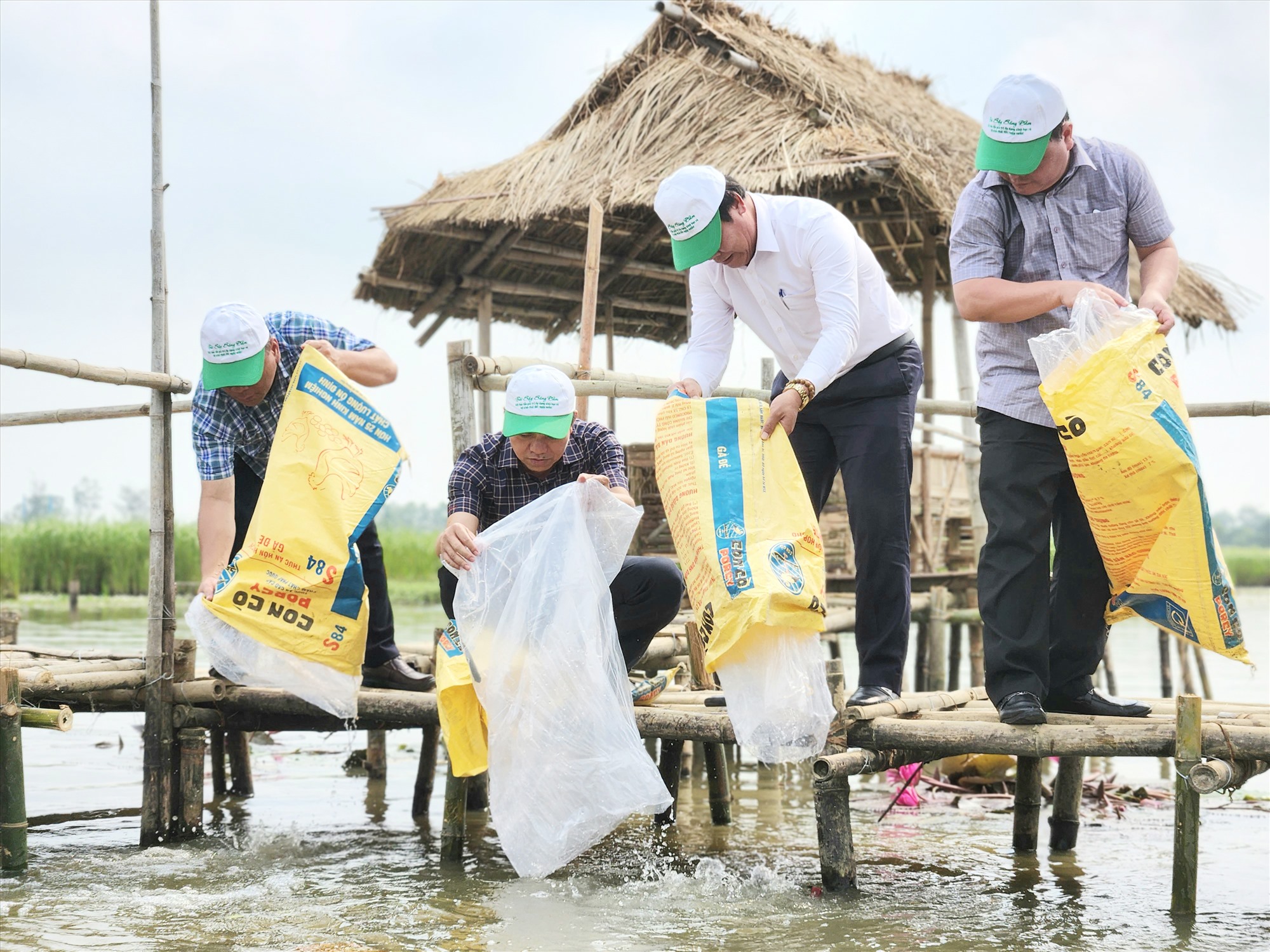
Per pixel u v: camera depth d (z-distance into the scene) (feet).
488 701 11.92
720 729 12.69
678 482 12.00
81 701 15.53
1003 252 12.18
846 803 12.68
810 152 25.20
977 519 26.63
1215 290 30.30
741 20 28.84
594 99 29.55
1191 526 11.05
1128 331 11.18
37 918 11.69
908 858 15.02
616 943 10.93
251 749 25.03
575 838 11.52
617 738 11.75
